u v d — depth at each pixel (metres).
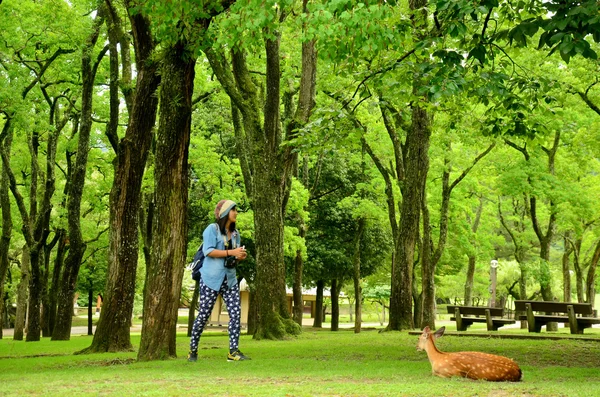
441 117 22.14
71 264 23.03
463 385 5.50
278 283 17.84
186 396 5.01
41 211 25.81
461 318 19.69
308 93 18.30
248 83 18.31
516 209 36.50
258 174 18.11
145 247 24.86
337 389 5.27
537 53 19.70
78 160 22.14
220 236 8.64
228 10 9.62
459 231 32.41
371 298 49.56
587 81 19.25
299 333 17.88
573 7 7.20
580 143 24.45
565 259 34.00
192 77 9.91
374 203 32.22
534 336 14.41
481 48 8.84
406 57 11.56
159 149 9.77
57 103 26.83
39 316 25.20
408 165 19.95
